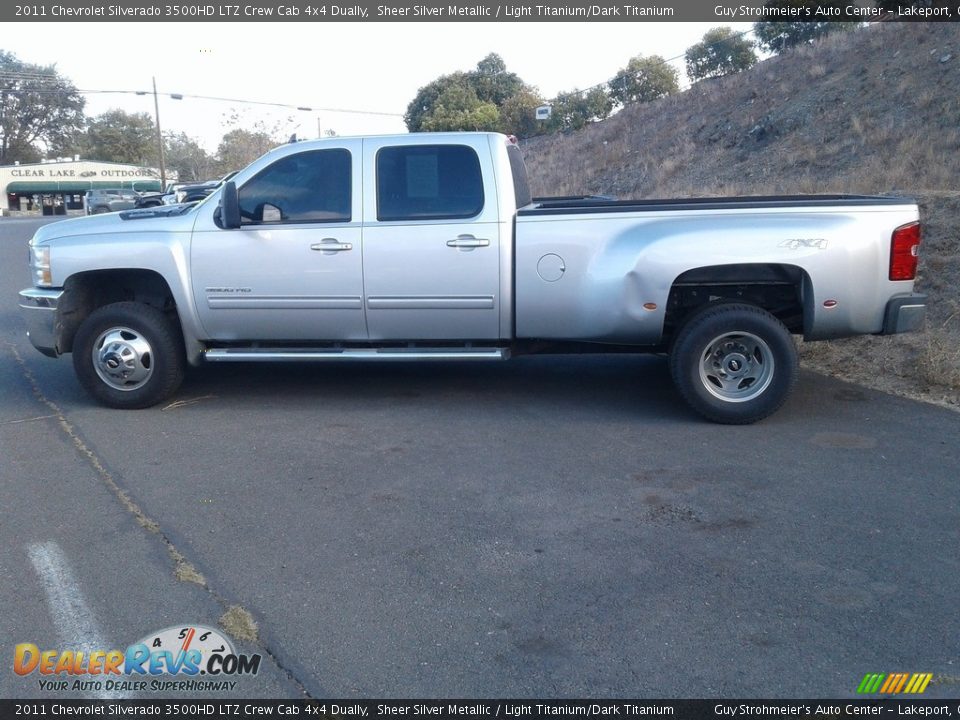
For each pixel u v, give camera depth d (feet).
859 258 22.94
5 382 30.12
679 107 93.50
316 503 19.24
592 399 26.84
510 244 24.18
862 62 72.84
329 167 24.94
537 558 16.57
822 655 13.43
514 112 126.62
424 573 16.08
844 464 20.94
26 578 16.10
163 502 19.40
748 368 23.86
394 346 25.82
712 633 14.02
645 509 18.65
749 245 23.00
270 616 14.78
